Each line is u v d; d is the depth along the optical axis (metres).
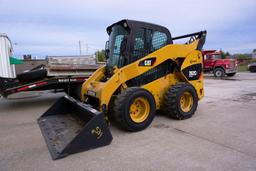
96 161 2.68
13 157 2.85
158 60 4.23
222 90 8.99
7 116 5.21
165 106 4.40
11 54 11.54
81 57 6.71
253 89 9.16
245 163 2.56
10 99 7.80
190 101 4.59
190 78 4.80
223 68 15.98
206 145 3.11
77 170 2.49
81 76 6.35
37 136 3.64
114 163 2.62
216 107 5.66
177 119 4.43
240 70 24.98
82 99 4.53
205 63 16.67
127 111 3.58
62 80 6.14
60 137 3.37
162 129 3.86
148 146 3.11
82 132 2.92
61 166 2.58
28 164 2.65
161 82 4.48
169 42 4.59
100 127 3.06
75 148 2.88
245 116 4.71
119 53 4.24
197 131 3.73
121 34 4.27
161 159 2.70
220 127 3.94
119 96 3.63
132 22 4.02
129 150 2.98
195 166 2.51
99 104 3.70
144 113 3.87
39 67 7.14
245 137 3.41
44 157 2.83
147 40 4.23
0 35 9.43
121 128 3.87
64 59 6.42
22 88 5.73
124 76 3.83
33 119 4.86
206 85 10.98
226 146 3.06
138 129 3.75
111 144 3.18
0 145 3.28
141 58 4.07
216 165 2.53
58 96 8.45
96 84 4.01
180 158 2.72
